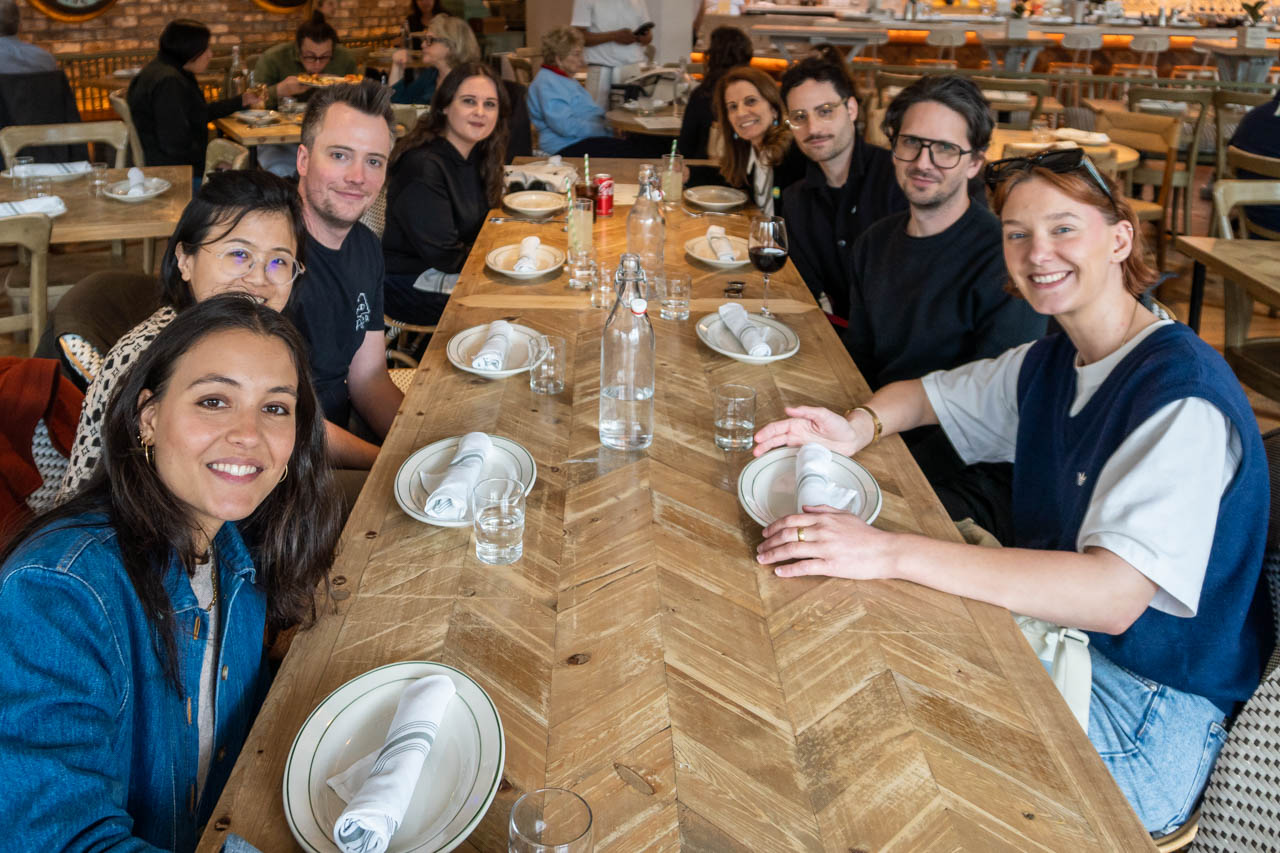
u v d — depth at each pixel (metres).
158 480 1.06
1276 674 1.16
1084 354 1.58
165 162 4.82
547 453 1.63
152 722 1.06
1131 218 1.47
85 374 1.88
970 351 2.34
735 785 0.97
